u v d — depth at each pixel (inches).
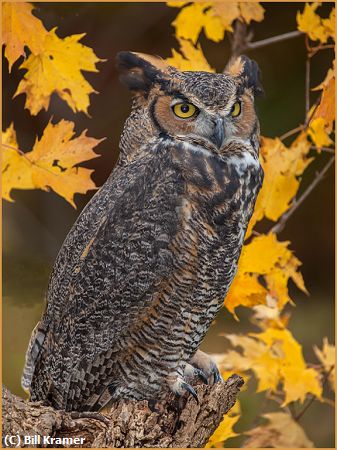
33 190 613.6
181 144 330.3
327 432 546.6
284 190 364.8
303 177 641.0
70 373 335.3
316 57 624.4
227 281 335.6
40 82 344.2
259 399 534.3
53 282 343.0
